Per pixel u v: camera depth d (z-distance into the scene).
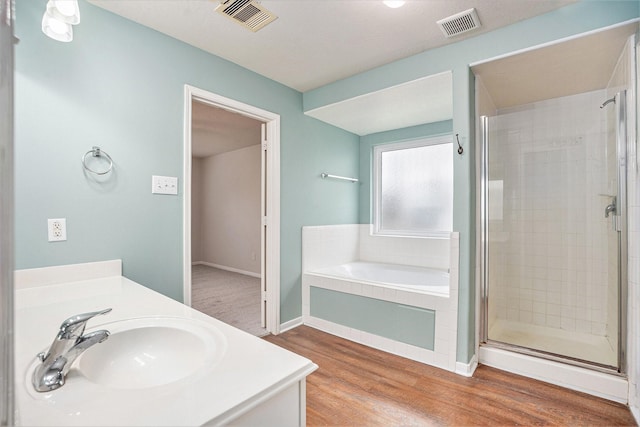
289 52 2.34
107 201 1.79
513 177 3.02
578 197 2.72
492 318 2.72
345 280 2.80
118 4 1.77
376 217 3.93
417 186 3.64
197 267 6.34
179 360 0.94
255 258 5.51
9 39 0.40
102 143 1.78
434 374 2.14
